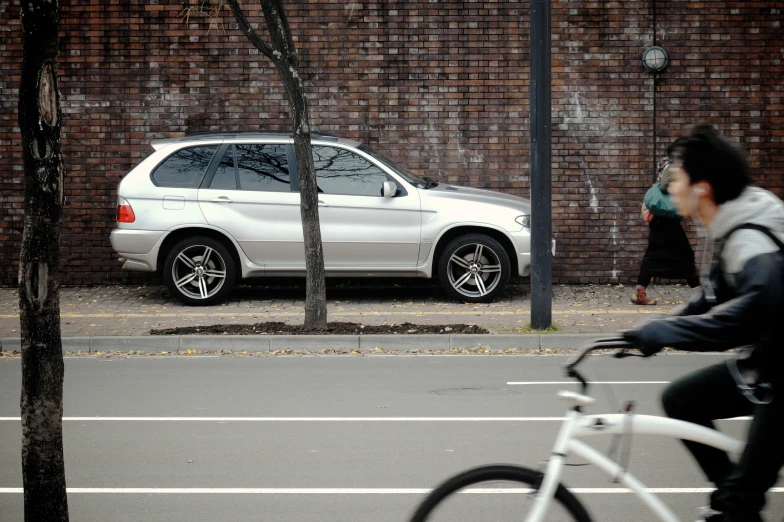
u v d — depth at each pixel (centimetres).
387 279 1836
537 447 789
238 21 1342
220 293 1612
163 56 1828
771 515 605
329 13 1820
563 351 1302
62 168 527
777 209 396
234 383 1083
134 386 1068
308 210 1367
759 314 375
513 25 1819
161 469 734
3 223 1838
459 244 1598
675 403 442
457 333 1344
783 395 391
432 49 1823
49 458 519
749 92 1822
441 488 399
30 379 517
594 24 1817
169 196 1594
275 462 751
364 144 1767
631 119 1825
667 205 1538
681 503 639
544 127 1334
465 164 1833
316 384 1073
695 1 1816
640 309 1562
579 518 398
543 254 1351
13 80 1828
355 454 772
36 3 510
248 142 1622
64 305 1636
